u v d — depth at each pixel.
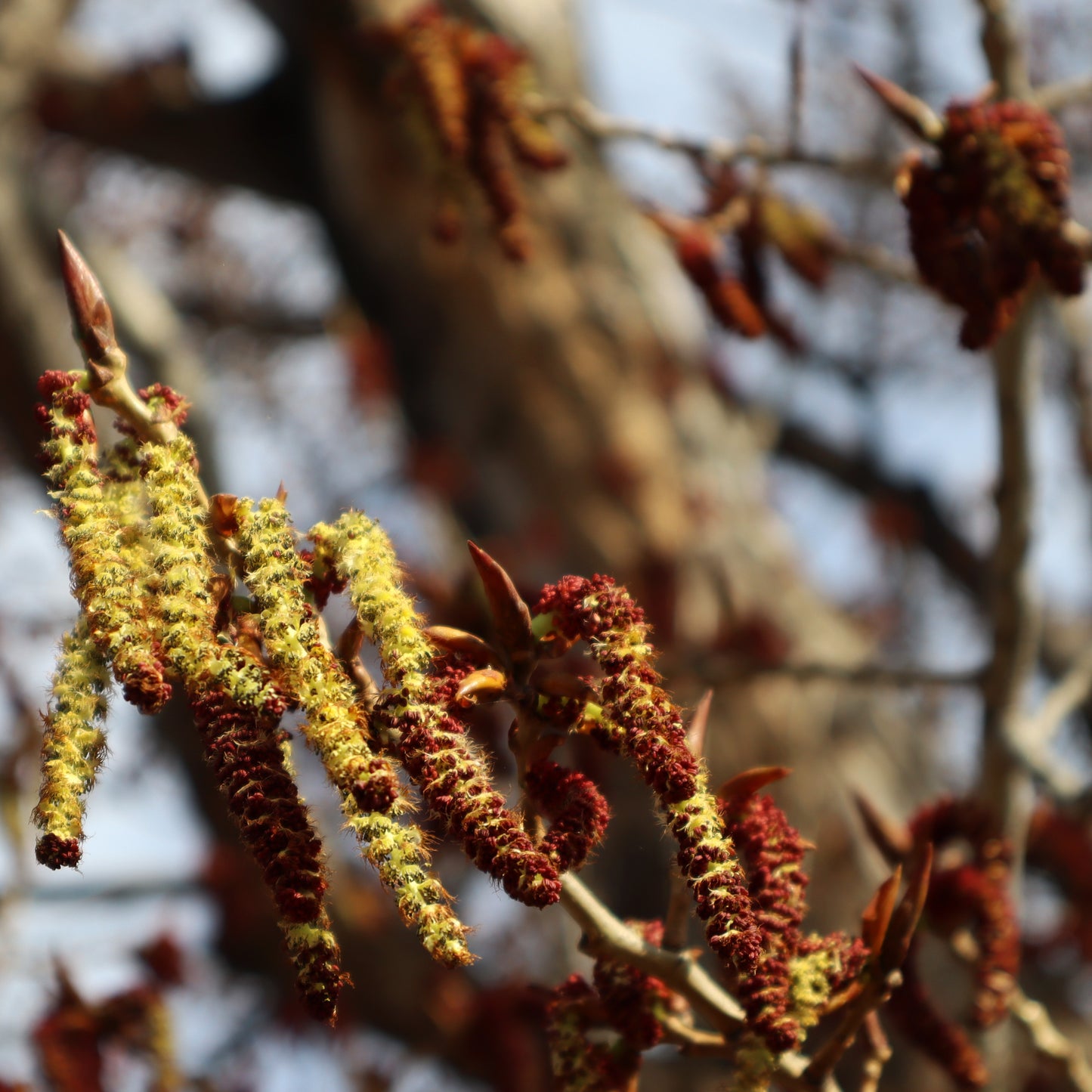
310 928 1.60
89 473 1.81
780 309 4.85
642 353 9.00
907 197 3.19
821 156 4.23
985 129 3.12
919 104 3.18
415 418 9.40
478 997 7.36
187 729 7.94
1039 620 4.58
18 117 8.95
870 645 9.71
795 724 7.90
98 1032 4.06
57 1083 3.98
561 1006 2.29
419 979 7.46
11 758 5.79
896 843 3.36
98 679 1.76
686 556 8.53
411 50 4.54
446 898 1.59
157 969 5.84
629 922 2.36
